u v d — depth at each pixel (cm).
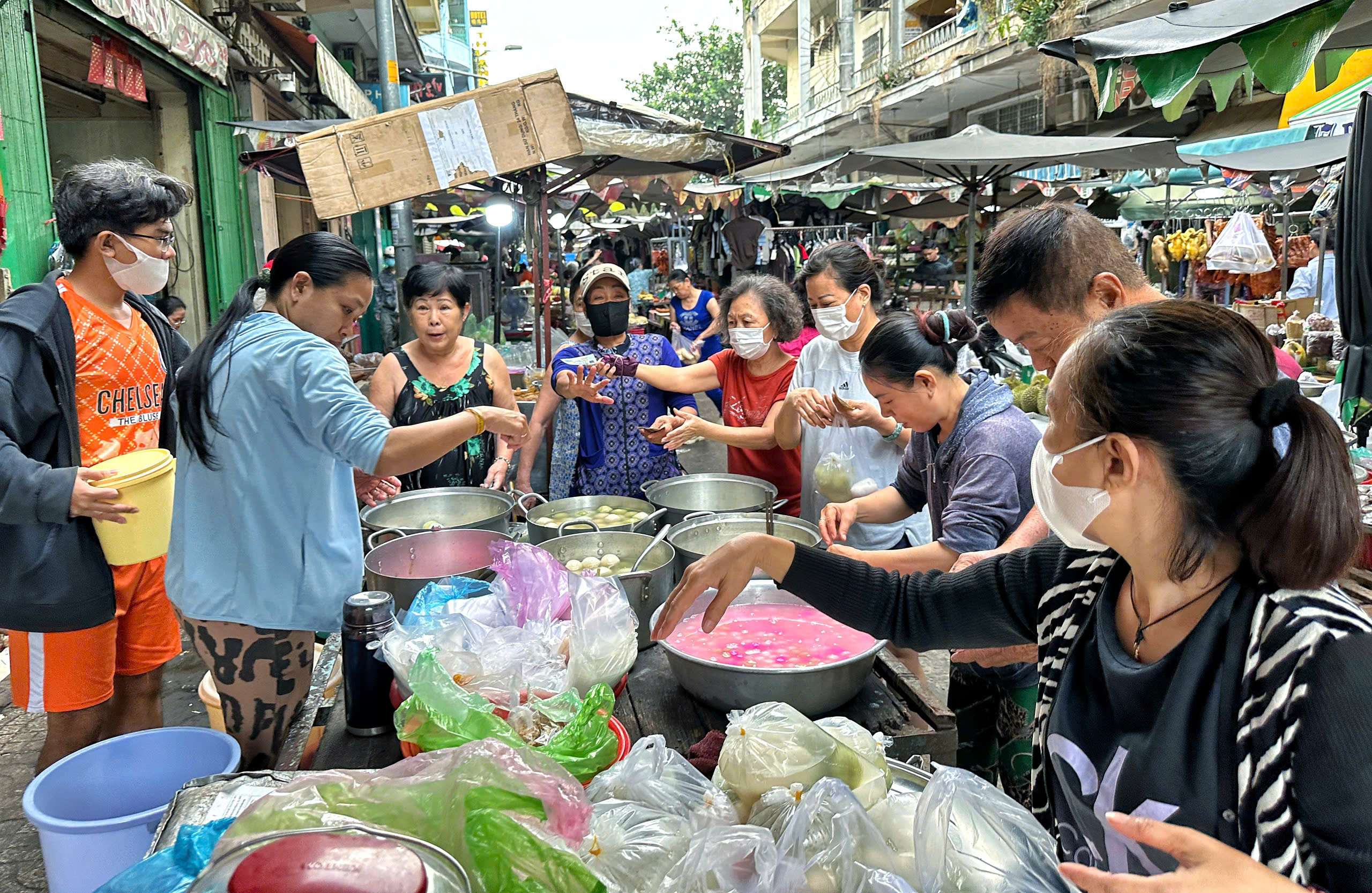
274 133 493
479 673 142
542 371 534
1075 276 145
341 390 195
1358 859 76
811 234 1528
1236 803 84
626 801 112
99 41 480
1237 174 848
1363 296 315
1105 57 317
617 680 159
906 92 1725
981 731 221
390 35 813
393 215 827
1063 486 94
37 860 248
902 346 198
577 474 341
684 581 141
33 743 309
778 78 3600
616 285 339
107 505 222
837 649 173
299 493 201
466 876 83
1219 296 1049
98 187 241
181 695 349
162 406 273
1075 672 105
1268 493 82
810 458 295
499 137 328
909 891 95
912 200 1302
